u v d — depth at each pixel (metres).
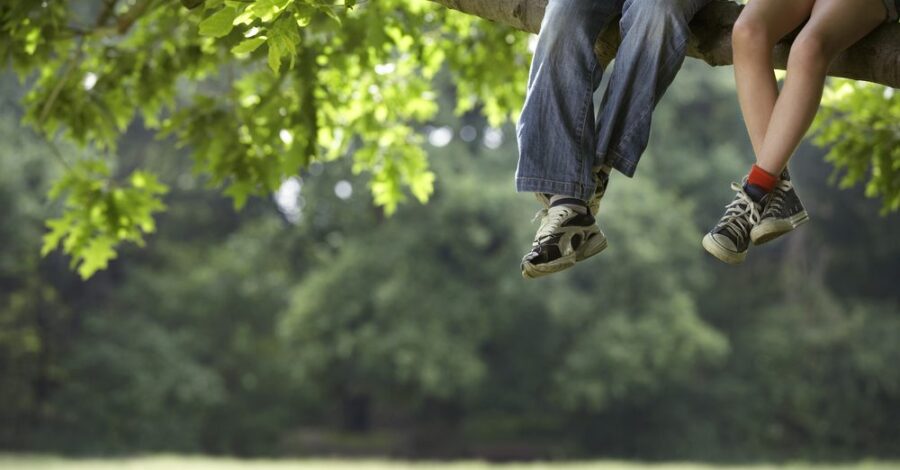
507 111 7.91
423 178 7.90
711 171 36.44
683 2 3.17
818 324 36.19
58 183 7.16
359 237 34.72
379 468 27.45
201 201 39.38
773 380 35.81
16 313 32.72
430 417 38.69
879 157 6.46
